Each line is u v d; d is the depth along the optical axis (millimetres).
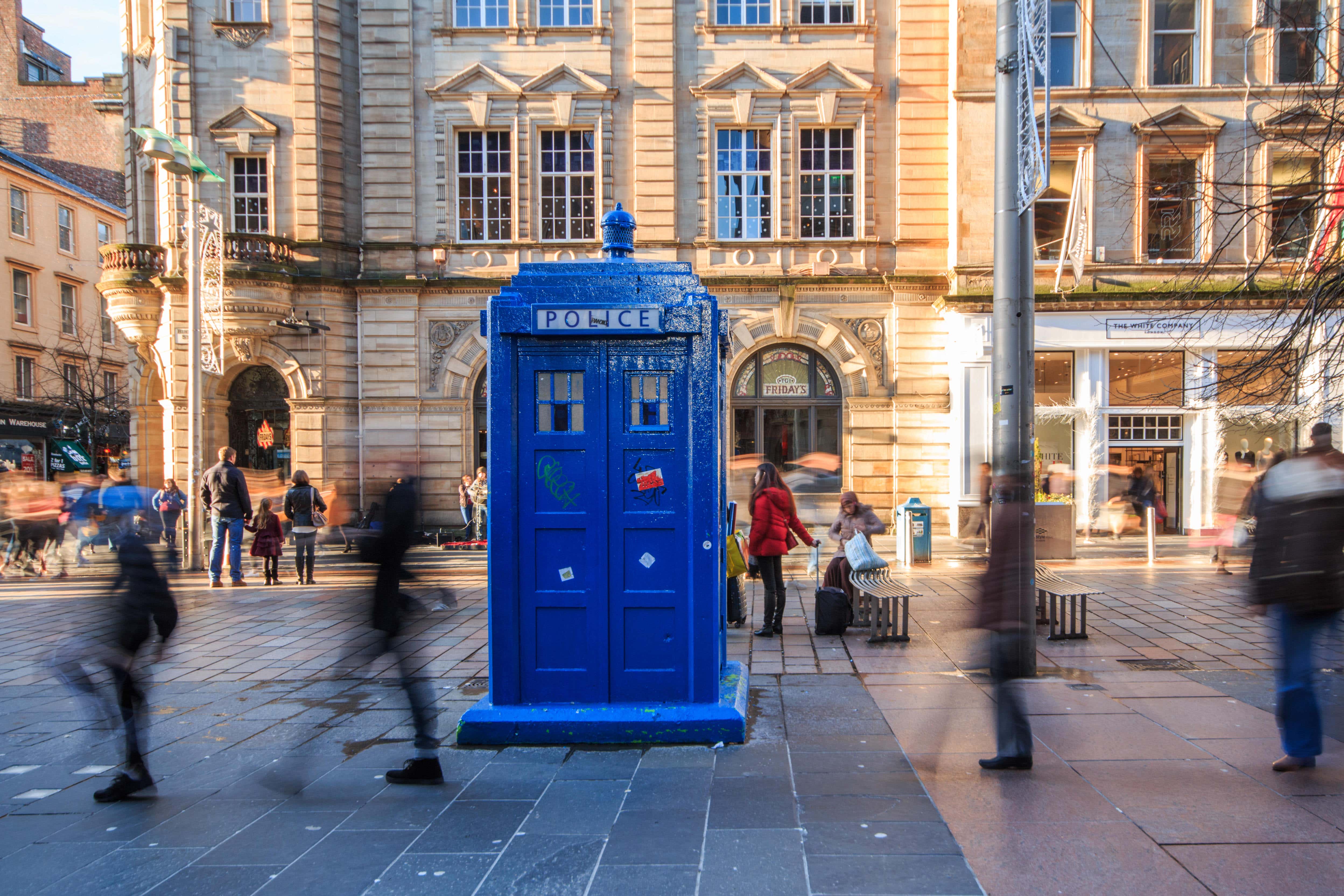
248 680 6707
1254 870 3180
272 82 18047
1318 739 4168
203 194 18203
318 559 15617
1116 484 17750
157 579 4625
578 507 4879
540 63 18078
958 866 3244
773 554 7934
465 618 9344
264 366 18359
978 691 5938
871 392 17859
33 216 31422
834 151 18125
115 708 5328
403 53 18125
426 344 18203
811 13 18062
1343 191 8500
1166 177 17578
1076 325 17297
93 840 3686
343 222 18406
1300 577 4133
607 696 4883
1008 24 6023
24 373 30953
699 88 17906
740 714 4785
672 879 3178
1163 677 6215
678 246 18109
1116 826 3586
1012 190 5965
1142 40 17391
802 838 3518
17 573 14633
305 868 3357
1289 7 12492
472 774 4375
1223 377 11203
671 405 4863
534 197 18250
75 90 36156
